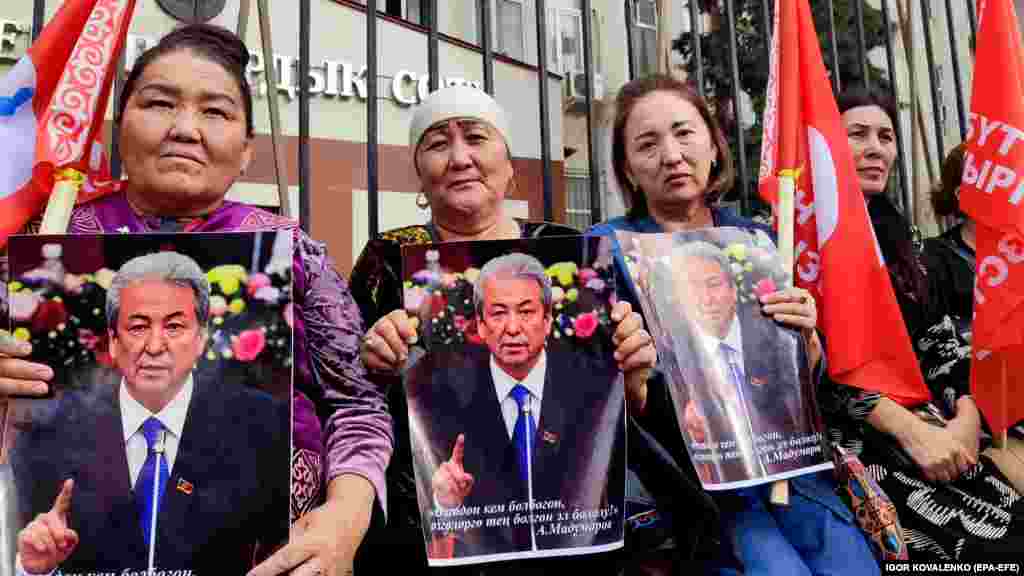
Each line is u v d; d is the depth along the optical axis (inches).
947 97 248.8
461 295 59.3
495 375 58.4
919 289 88.2
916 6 255.0
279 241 51.3
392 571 63.2
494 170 75.4
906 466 76.9
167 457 47.9
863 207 78.4
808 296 68.3
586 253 60.1
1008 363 78.8
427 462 56.6
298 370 57.6
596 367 58.9
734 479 62.4
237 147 59.1
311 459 55.4
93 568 46.2
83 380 48.5
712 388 64.7
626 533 65.8
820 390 78.2
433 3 85.4
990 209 77.4
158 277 50.1
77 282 49.5
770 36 105.4
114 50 64.8
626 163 82.7
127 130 56.6
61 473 47.1
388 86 311.6
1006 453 83.2
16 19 236.8
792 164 74.6
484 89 86.7
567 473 57.0
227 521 47.4
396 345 58.4
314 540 48.5
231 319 50.3
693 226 81.1
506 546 55.6
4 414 50.3
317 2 295.3
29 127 60.9
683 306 66.7
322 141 296.0
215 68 57.7
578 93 380.8
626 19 104.3
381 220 308.7
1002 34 80.0
